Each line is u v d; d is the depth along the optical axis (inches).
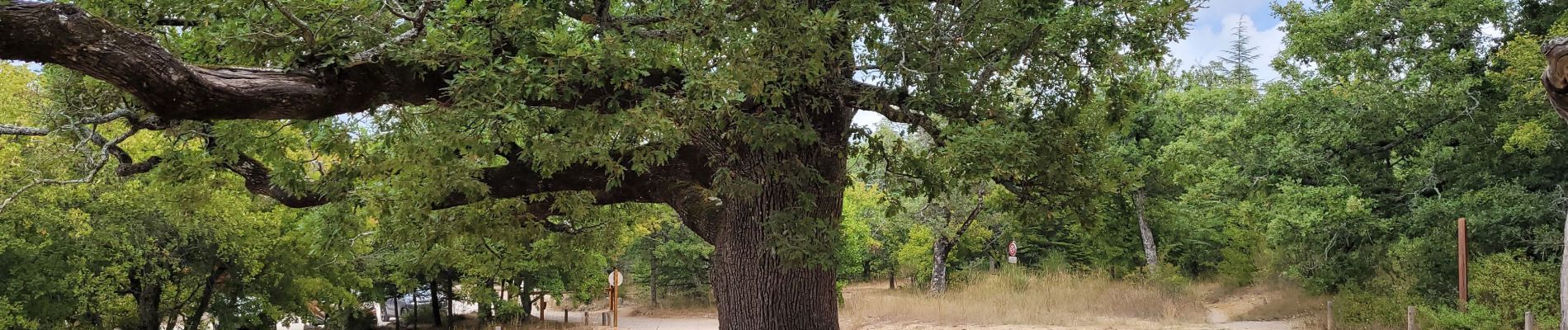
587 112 269.7
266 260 790.5
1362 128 724.7
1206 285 1328.7
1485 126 693.3
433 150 283.4
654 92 289.4
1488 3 661.3
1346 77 730.2
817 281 343.3
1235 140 803.4
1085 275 1107.9
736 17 288.8
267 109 195.3
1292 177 786.2
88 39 150.6
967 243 1244.5
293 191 344.5
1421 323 589.9
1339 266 779.4
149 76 161.6
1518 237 658.8
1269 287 1102.4
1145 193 1141.7
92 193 611.2
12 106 501.7
